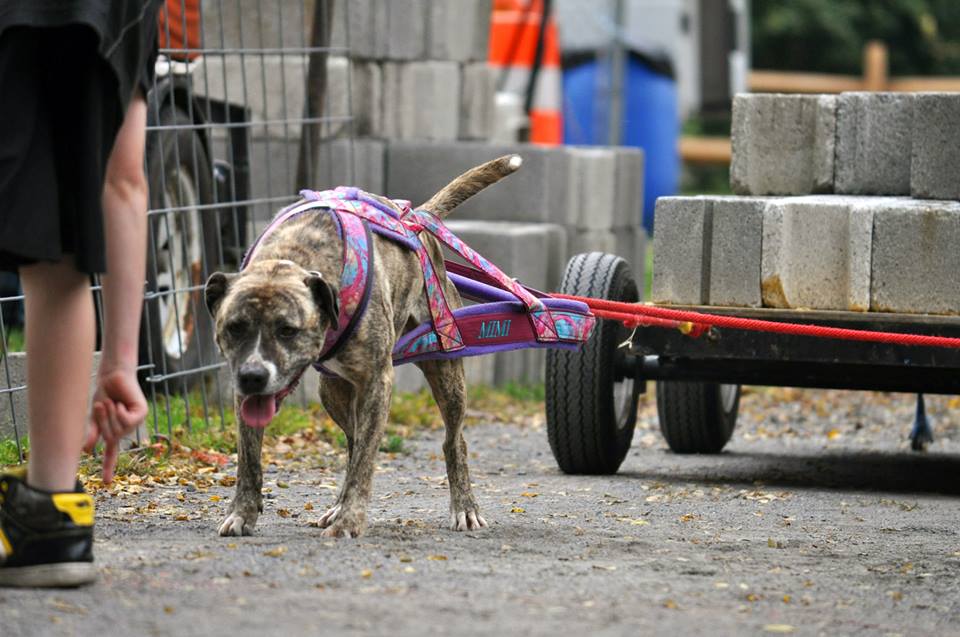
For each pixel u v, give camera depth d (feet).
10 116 20.61
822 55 178.29
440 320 29.25
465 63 65.05
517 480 38.52
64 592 21.15
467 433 48.49
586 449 38.99
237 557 24.13
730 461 45.11
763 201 36.52
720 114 121.08
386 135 61.77
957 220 34.83
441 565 24.16
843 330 34.12
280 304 25.22
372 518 30.66
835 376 38.06
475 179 30.91
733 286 36.86
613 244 66.23
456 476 29.89
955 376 36.99
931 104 36.17
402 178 60.95
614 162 65.98
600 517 31.94
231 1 55.83
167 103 46.70
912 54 180.14
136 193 22.15
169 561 23.62
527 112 78.13
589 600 21.85
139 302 22.26
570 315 31.55
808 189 39.50
